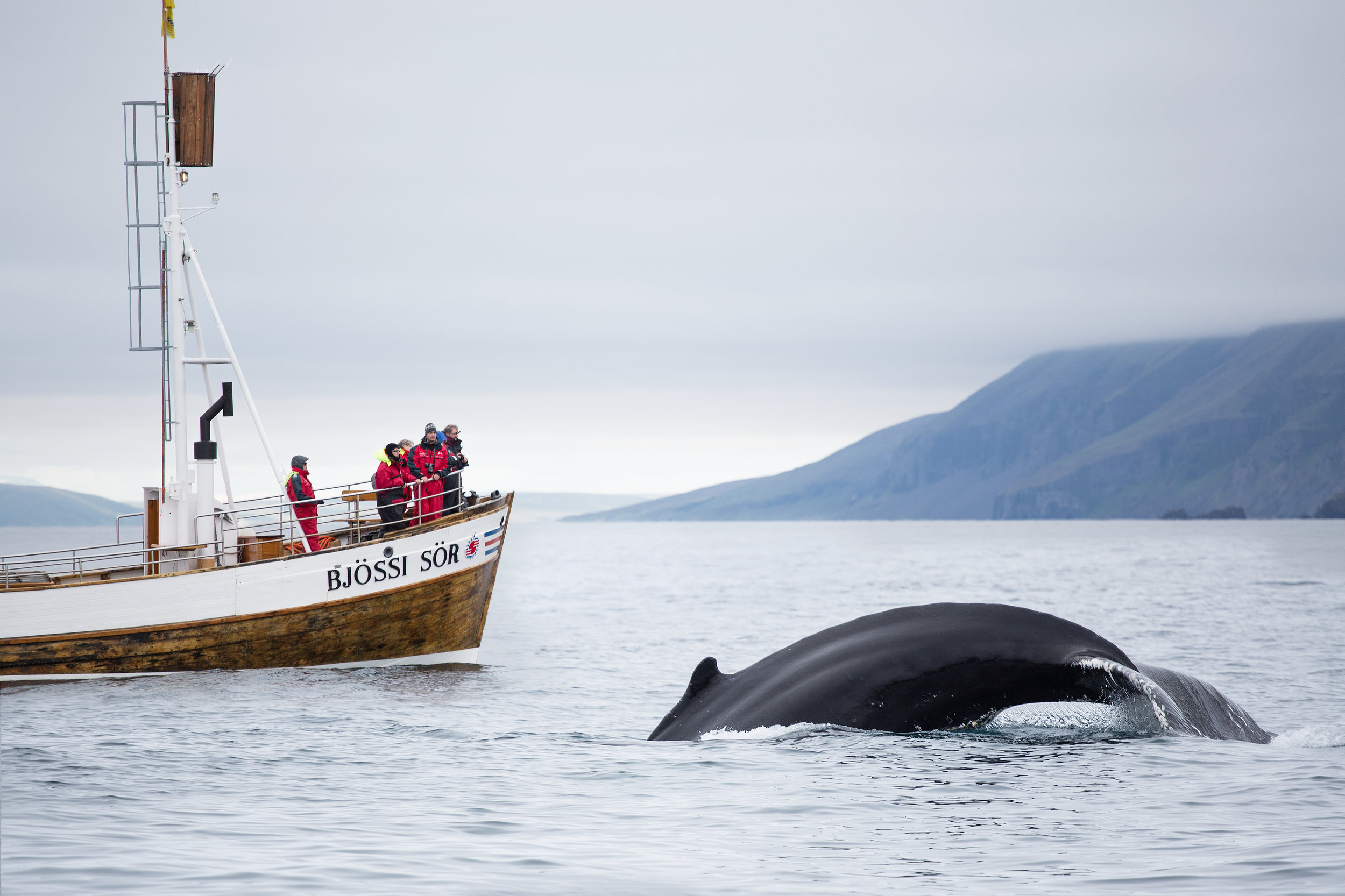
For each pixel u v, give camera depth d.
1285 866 27.67
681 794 35.22
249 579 86.56
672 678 80.56
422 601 91.31
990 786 34.62
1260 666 83.31
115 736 53.47
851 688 34.75
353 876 27.75
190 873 27.95
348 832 32.47
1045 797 33.62
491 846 30.70
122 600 84.69
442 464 93.25
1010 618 34.72
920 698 34.03
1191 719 40.09
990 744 38.00
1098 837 30.23
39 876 27.75
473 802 36.28
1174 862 28.09
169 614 85.44
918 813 32.47
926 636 34.91
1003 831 30.81
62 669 83.88
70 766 43.97
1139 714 38.84
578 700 68.50
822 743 34.34
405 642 91.31
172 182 91.31
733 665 88.94
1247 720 42.72
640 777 37.94
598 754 44.81
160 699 70.38
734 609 160.00
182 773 42.50
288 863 28.95
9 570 88.19
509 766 42.72
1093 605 160.12
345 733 53.69
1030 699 33.09
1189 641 103.88
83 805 36.56
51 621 83.75
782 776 34.47
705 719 37.28
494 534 95.56
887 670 34.59
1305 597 174.25
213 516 89.19
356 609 89.12
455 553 92.38
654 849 30.08
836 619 140.25
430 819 34.03
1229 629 117.00
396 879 27.39
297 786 39.56
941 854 29.06
